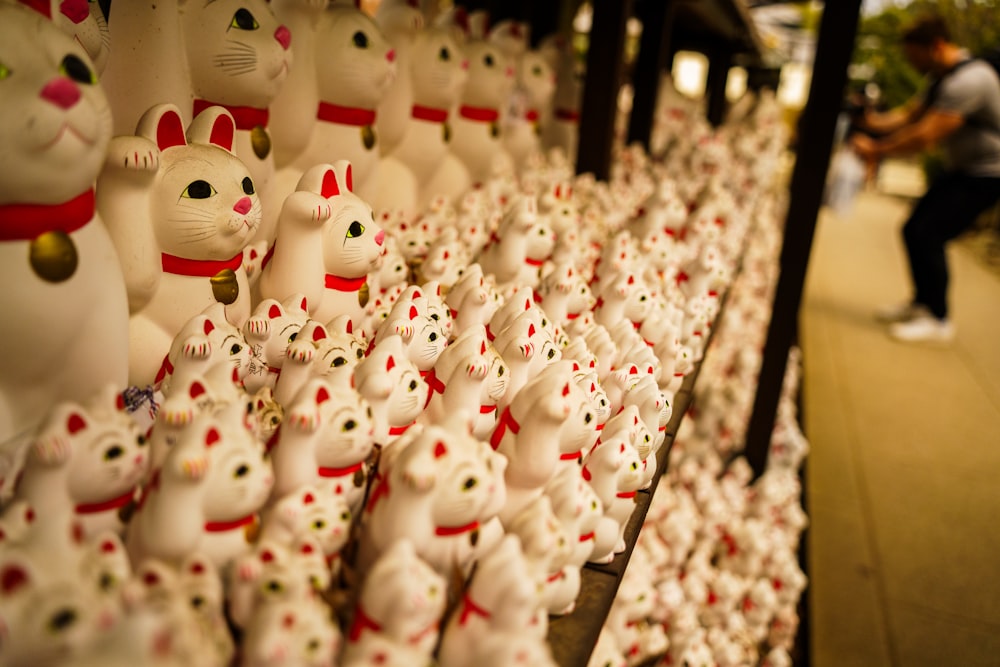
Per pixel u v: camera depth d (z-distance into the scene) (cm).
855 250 980
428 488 88
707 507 272
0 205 92
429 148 224
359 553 95
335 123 185
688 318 214
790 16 1038
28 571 66
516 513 108
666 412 148
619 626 169
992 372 580
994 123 556
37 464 78
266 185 163
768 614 249
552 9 400
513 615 83
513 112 295
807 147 352
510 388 131
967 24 1202
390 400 113
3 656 64
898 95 1442
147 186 118
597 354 153
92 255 103
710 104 710
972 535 357
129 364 123
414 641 80
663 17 433
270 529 91
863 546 340
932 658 273
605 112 317
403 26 209
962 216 591
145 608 62
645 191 358
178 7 142
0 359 99
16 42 86
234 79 147
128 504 87
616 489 121
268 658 71
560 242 205
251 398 111
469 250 199
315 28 177
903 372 562
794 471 389
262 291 145
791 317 363
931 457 434
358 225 146
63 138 89
